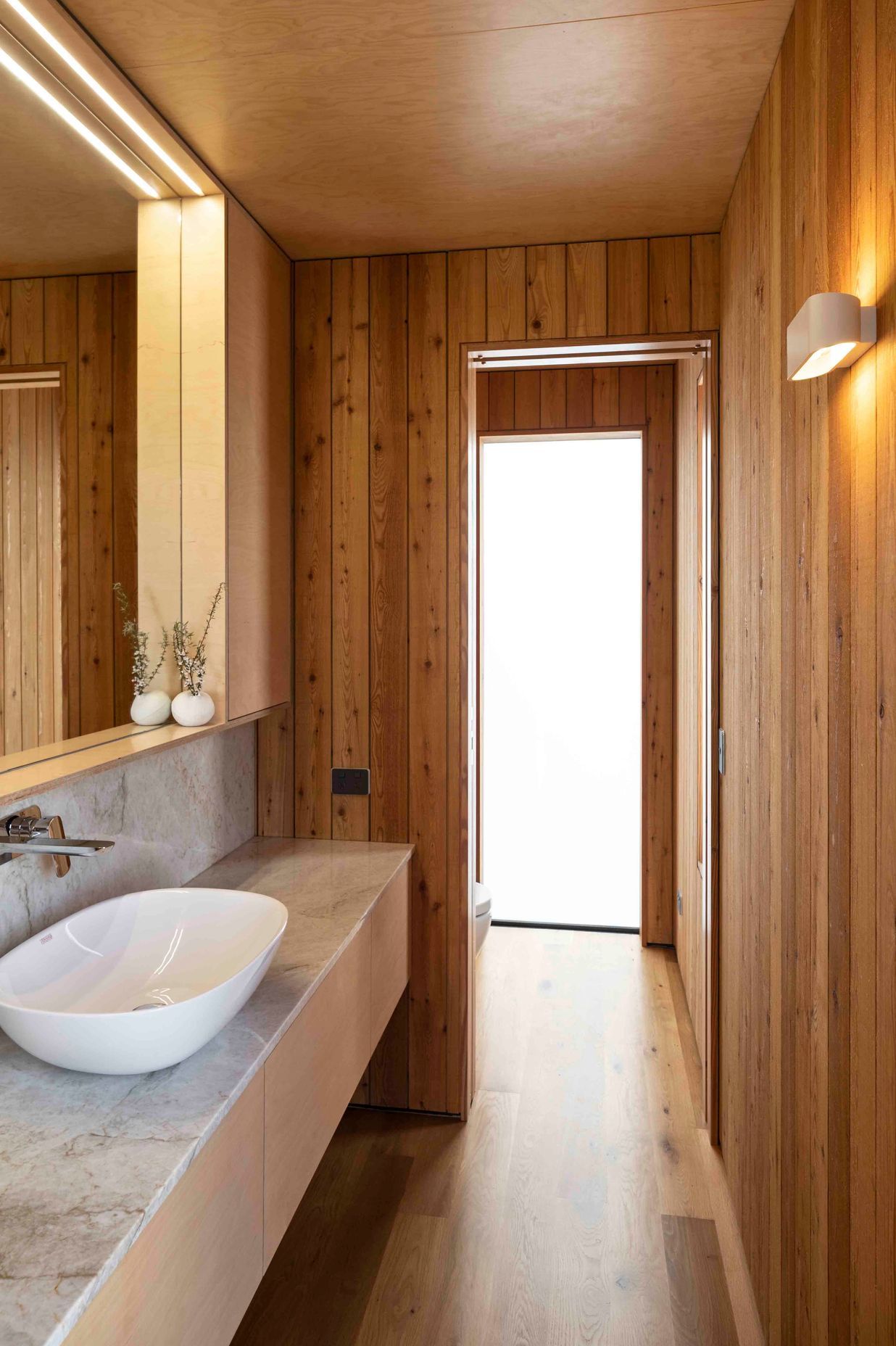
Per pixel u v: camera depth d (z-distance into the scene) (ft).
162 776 7.19
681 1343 6.11
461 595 8.75
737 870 7.37
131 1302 3.45
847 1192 4.27
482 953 13.25
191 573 7.18
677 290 8.33
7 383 5.29
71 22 5.14
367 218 7.93
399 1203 7.57
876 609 3.85
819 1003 4.78
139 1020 3.94
